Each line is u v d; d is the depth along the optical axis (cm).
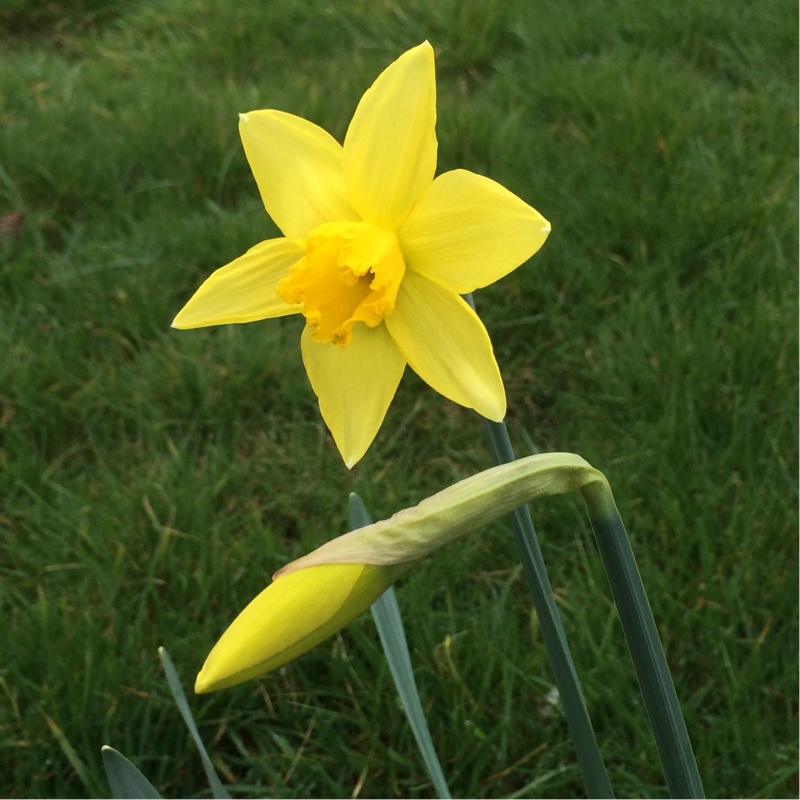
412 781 41
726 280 59
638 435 52
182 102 77
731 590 44
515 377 58
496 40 85
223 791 31
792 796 40
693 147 68
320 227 26
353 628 44
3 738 41
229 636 21
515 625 44
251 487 53
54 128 75
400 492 51
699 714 42
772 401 53
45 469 53
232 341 59
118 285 62
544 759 41
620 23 83
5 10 96
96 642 43
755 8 83
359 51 86
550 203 65
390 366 26
